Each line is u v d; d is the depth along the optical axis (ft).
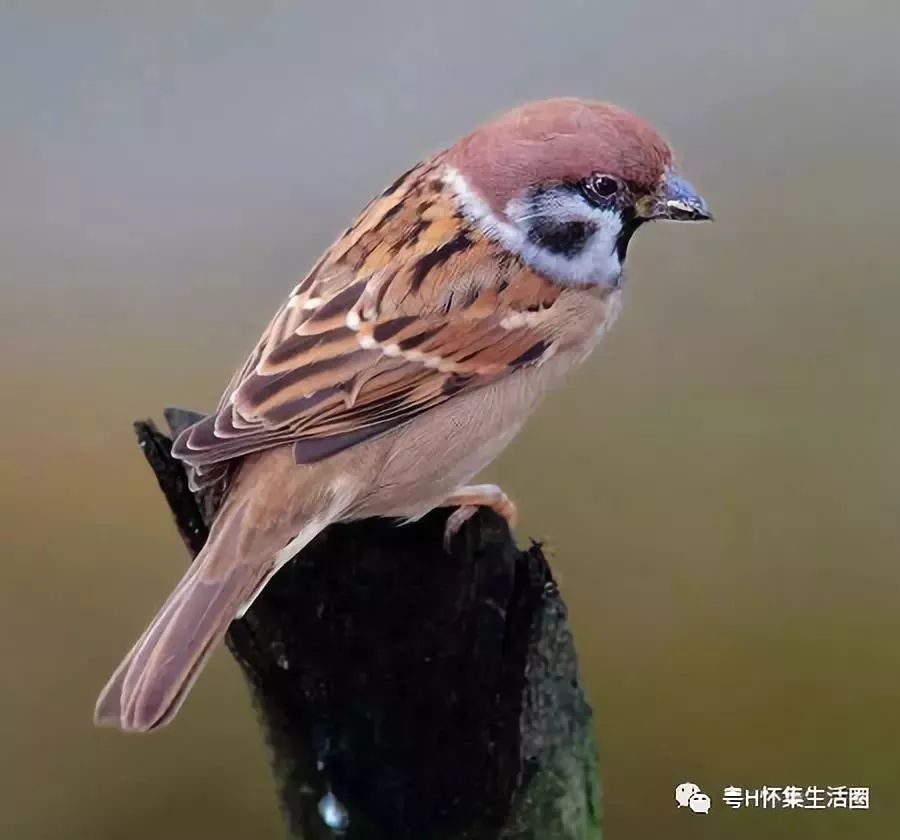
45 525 33.91
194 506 23.44
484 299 24.72
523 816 21.57
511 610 21.61
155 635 21.58
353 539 22.86
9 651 32.42
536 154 24.62
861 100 38.60
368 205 26.02
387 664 21.42
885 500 34.24
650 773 31.50
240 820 31.32
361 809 21.72
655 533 33.76
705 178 38.24
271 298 36.86
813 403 35.50
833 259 37.32
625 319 36.68
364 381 23.90
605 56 38.60
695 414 35.55
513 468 34.63
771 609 32.94
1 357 36.60
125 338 36.73
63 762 31.76
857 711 31.91
